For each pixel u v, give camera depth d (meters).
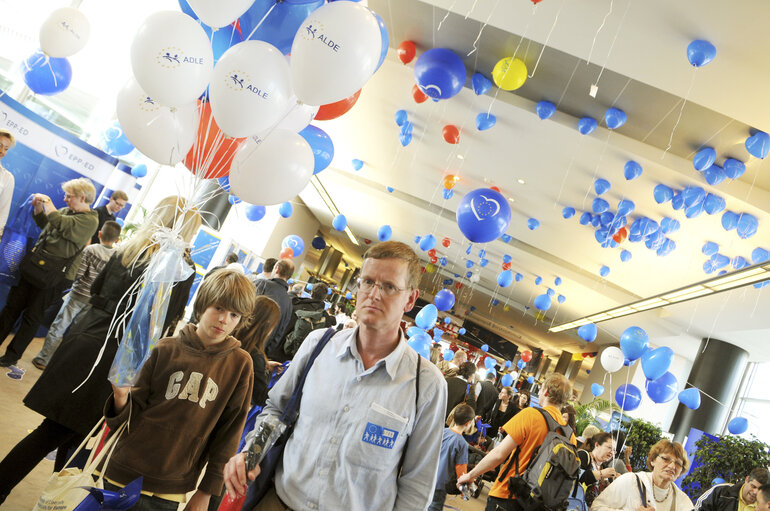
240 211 13.23
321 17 2.18
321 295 4.75
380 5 6.78
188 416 1.89
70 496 1.64
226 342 2.00
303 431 1.58
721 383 11.87
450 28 6.52
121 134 5.50
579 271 13.19
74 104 7.03
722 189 6.75
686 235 8.46
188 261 2.44
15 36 6.25
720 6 4.45
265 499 1.57
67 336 2.33
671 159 6.95
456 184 11.20
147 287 2.04
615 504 3.04
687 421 12.09
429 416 1.57
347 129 10.73
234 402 1.99
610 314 14.05
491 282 19.11
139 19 7.00
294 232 18.50
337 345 1.67
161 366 1.92
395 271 1.59
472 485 3.26
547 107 6.65
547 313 20.59
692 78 5.30
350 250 28.48
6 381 3.95
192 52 2.17
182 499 1.91
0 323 4.19
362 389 1.56
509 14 5.48
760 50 4.67
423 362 1.63
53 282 4.37
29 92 6.50
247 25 2.52
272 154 2.39
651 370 6.28
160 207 2.46
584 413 13.27
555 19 5.28
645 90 6.06
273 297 3.99
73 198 4.50
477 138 8.63
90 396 2.27
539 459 3.06
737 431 8.45
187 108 2.43
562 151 7.83
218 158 2.57
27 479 2.76
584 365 28.20
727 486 3.94
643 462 10.90
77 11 4.79
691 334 12.72
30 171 5.25
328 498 1.47
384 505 1.51
